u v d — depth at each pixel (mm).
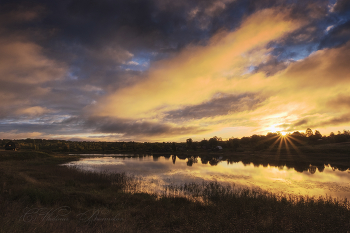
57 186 17719
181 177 27875
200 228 7707
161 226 8414
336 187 22141
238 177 28391
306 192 19703
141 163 52156
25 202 10617
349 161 50969
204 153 109938
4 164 33781
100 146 156000
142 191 19125
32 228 6055
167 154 109375
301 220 8367
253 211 10336
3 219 6320
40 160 48969
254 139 155500
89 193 15039
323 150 68062
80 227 7098
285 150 81625
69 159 63062
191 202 14703
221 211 10289
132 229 7391
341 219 8242
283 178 27766
